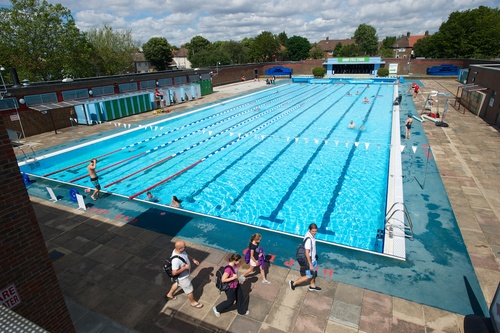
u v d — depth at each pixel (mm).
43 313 4914
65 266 7316
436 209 9422
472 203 9664
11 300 4457
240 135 19234
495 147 14703
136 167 14773
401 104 26688
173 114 26109
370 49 96750
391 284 6445
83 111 22375
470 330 4406
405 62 53000
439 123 18922
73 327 5426
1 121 4023
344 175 13000
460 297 6047
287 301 6074
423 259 7211
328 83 45344
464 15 54375
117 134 19953
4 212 4207
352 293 6230
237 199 11383
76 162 15742
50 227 9094
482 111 20750
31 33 34531
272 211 10484
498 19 55688
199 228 8859
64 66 38375
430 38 63156
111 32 52844
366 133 18531
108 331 5543
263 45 79750
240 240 8234
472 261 7066
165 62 79312
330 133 18891
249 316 5754
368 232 9125
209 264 7262
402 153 14555
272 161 14844
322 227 9469
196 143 18094
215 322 5648
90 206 10430
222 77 48812
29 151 16922
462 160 13258
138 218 9523
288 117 23734
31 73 35812
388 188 11422
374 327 5434
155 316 5828
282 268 7059
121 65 53781
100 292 6473
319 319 5637
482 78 22453
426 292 6195
